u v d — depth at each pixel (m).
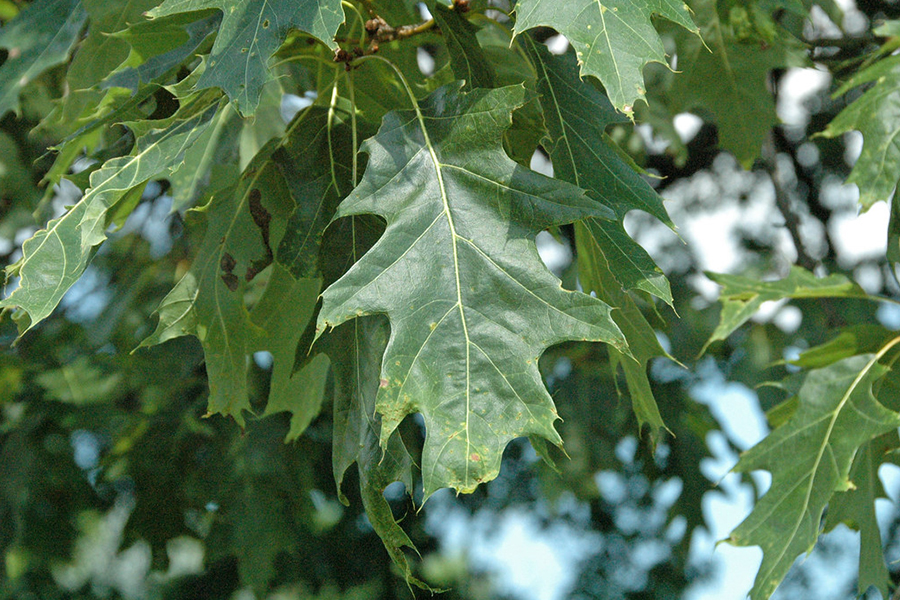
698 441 2.21
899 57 1.14
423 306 0.94
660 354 1.03
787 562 1.14
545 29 1.49
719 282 1.25
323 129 1.06
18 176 1.75
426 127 0.98
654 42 0.92
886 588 1.20
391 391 0.92
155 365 2.01
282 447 1.99
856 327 1.21
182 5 0.96
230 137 1.26
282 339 1.13
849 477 1.22
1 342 2.03
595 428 2.27
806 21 1.64
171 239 2.04
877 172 1.13
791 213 1.61
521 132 1.05
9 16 1.53
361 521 2.83
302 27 0.95
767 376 2.27
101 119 1.01
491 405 0.92
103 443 2.35
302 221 1.04
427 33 1.06
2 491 2.04
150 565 1.97
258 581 1.95
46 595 2.47
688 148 2.39
